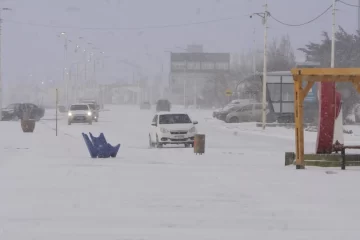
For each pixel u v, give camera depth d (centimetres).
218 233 3131
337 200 4094
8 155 7644
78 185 4769
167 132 9825
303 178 5247
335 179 5175
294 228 3256
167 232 3148
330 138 6341
